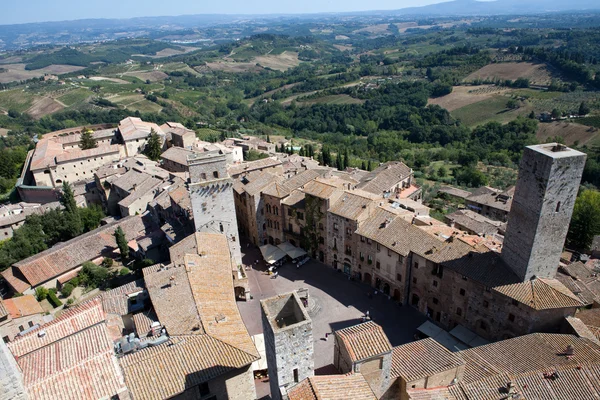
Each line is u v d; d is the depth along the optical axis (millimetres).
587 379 45812
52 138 177125
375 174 108375
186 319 54281
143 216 106438
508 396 43844
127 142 159375
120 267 92312
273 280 85812
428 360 46531
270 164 120688
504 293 57625
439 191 152000
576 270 76438
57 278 86875
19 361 41469
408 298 75500
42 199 136625
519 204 56875
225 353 48562
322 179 96562
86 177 147875
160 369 46312
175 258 71562
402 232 74875
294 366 40219
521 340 52906
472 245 67312
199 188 77938
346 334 42438
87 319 50125
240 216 107125
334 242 86625
